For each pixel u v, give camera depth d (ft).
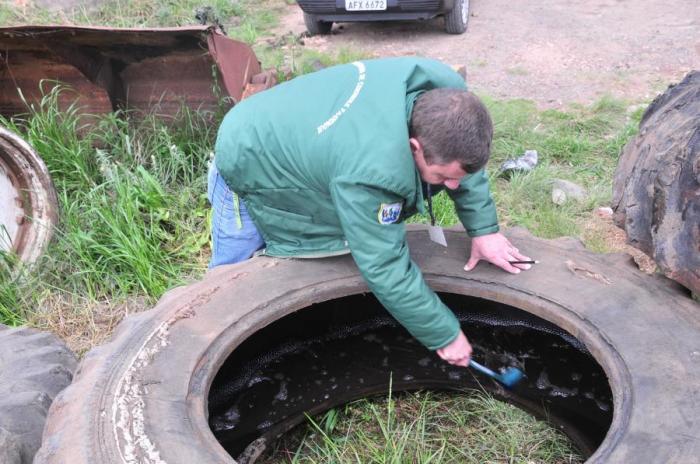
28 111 13.57
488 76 18.43
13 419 6.82
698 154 6.13
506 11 23.30
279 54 19.75
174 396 6.15
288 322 7.92
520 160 13.44
